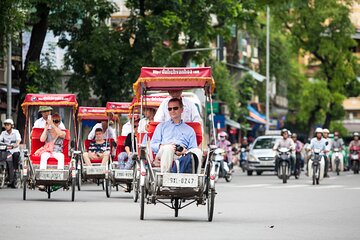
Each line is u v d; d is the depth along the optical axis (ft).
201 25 176.35
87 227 61.26
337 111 308.19
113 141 112.57
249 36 329.31
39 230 58.65
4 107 183.83
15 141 121.49
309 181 150.61
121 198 97.14
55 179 90.27
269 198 98.89
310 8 284.20
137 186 88.43
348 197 100.89
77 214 72.74
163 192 68.49
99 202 88.99
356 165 201.46
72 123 108.17
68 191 109.70
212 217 68.23
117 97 172.35
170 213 75.46
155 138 70.90
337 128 335.06
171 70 75.51
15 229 59.26
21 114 153.79
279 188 124.26
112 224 63.87
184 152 69.10
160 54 171.73
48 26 164.66
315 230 61.46
